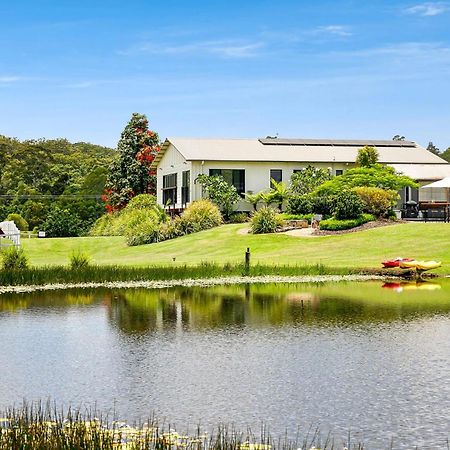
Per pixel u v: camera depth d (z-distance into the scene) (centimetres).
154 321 2119
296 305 2397
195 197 5556
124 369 1545
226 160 5556
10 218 7512
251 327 2003
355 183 5081
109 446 1005
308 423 1201
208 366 1565
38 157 9612
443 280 3152
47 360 1630
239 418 1227
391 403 1300
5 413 1238
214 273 3278
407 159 5950
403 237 4131
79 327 2031
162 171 6303
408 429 1172
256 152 5762
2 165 9538
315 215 4697
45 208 8006
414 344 1762
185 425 1191
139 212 5838
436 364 1567
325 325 2020
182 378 1470
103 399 1333
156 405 1297
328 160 5719
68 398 1340
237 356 1655
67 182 9206
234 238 4578
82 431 1034
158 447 1036
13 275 3078
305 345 1761
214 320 2119
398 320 2089
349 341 1803
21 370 1541
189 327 2012
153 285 3031
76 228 6919
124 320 2141
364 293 2695
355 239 4200
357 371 1514
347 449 1090
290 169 5703
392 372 1505
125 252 4747
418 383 1422
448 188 5262
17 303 2511
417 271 3291
